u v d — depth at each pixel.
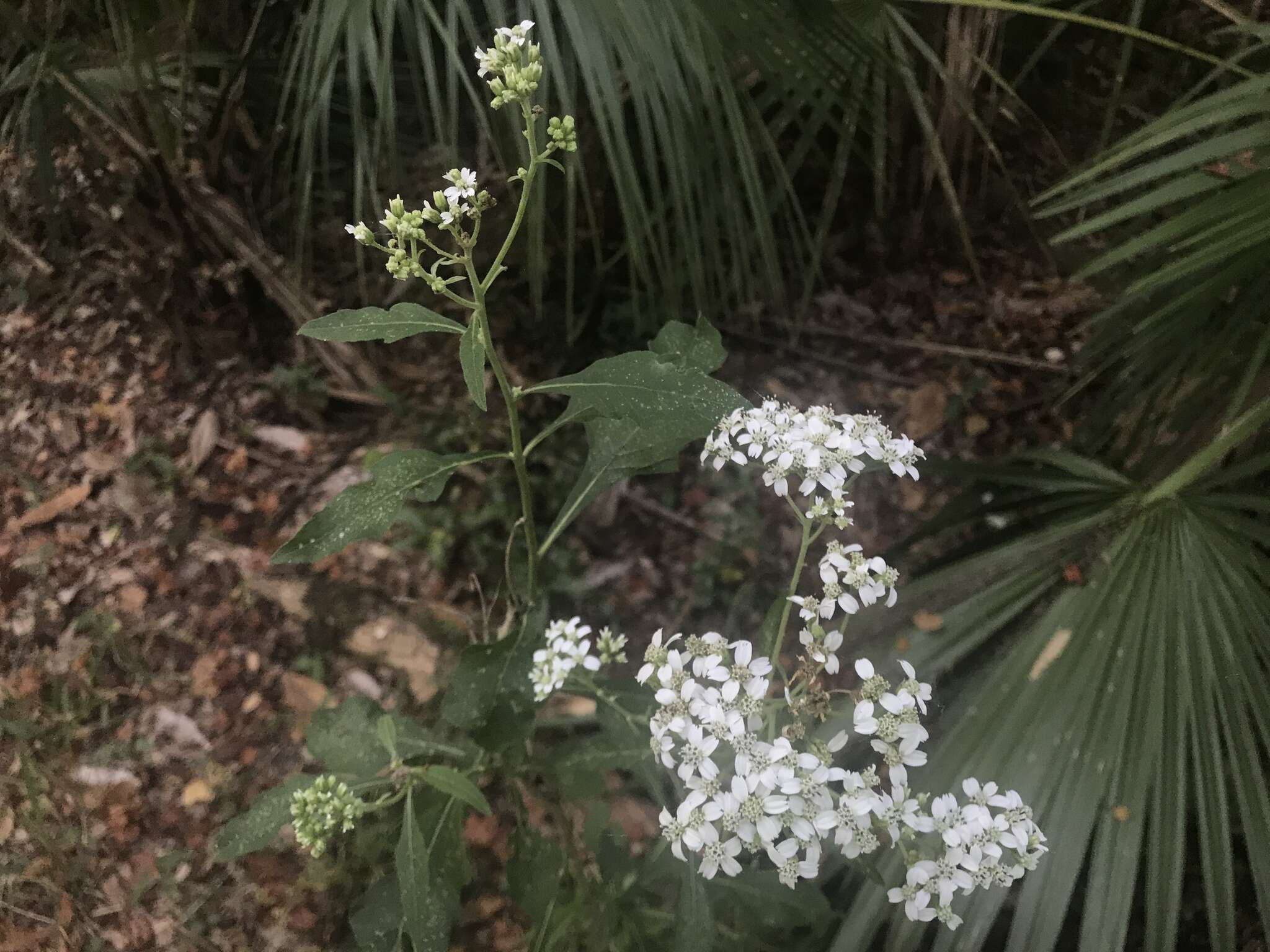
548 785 0.50
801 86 0.50
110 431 0.66
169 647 0.58
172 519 0.63
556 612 0.62
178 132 0.58
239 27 0.58
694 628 0.62
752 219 0.70
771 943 0.43
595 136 0.63
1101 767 0.39
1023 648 0.42
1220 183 0.39
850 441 0.33
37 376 0.68
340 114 0.67
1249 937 0.47
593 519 0.67
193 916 0.50
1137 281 0.40
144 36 0.54
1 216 0.72
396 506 0.33
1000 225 0.85
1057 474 0.49
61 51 0.56
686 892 0.34
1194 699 0.40
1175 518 0.44
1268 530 0.43
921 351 0.78
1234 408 0.43
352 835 0.51
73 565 0.61
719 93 0.51
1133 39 0.65
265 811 0.38
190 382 0.68
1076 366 0.67
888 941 0.39
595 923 0.42
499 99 0.29
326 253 0.72
